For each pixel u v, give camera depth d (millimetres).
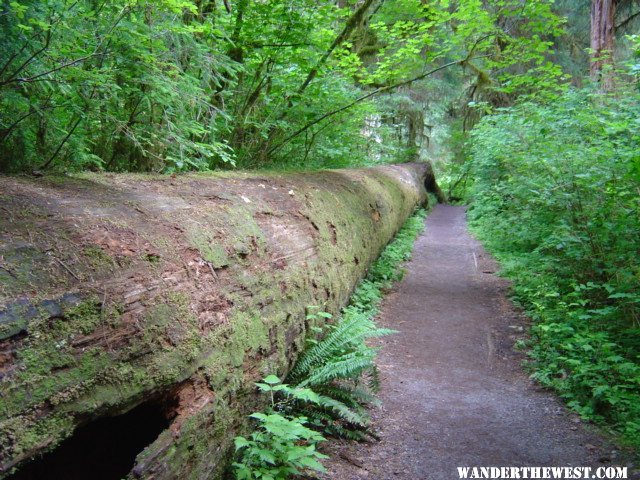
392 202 9594
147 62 3566
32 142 3385
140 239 2506
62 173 3131
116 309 2064
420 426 3787
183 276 2566
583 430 3723
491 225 11898
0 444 1523
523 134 8445
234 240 3197
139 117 4309
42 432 1649
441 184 27203
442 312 6723
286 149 8375
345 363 3586
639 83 6246
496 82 15750
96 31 3322
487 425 3822
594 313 5309
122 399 1931
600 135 6223
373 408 4027
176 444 2096
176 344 2262
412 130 21688
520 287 7254
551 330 5242
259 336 2986
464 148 20422
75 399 1769
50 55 2951
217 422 2432
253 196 4168
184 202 3248
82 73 3072
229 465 2615
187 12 5305
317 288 4227
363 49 11180
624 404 3855
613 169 5203
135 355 2047
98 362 1896
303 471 3006
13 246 1970
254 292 3125
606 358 4250
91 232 2318
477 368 4941
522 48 8266
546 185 6211
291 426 2582
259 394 2982
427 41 7059
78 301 1942
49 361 1741
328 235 5035
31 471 2020
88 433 2180
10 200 2303
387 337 5707
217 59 4996
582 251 5699
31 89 3232
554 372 4648
